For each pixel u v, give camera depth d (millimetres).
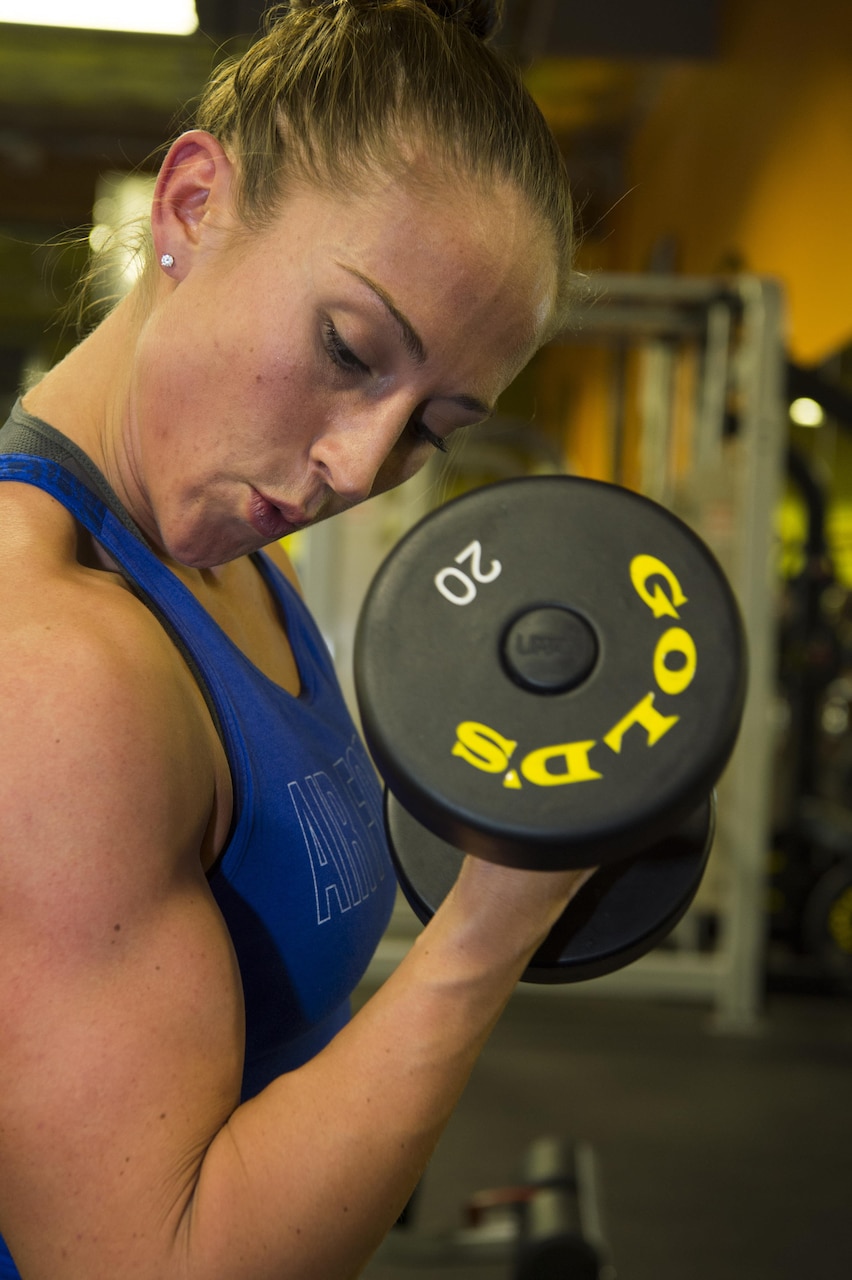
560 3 5578
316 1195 507
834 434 5277
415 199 566
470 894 545
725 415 3895
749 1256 2314
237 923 648
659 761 493
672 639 517
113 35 4887
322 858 679
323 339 580
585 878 554
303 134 582
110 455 668
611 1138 2875
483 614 527
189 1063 505
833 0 4453
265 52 638
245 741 641
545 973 608
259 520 622
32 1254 497
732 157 5879
